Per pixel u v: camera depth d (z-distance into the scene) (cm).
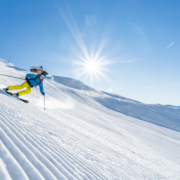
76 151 209
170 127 2759
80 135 341
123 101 3456
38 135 197
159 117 3139
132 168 255
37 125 250
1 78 1134
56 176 109
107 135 615
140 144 749
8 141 132
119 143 528
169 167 454
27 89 537
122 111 2956
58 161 140
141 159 414
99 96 3359
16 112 272
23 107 364
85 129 519
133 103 3538
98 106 2152
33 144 152
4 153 110
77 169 142
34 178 94
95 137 443
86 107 1738
